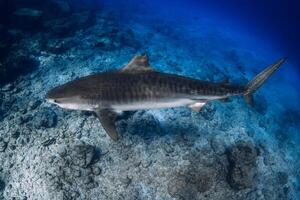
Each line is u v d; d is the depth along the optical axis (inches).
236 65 751.1
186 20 1054.4
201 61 672.4
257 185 449.1
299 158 542.9
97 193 378.9
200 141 437.7
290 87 791.7
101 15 851.4
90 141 411.5
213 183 406.0
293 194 485.4
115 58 580.7
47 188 374.6
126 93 216.5
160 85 218.2
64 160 387.9
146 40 721.0
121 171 392.5
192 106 236.8
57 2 759.7
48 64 553.0
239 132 488.1
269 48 1127.6
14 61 526.6
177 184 389.1
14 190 392.5
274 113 605.0
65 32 668.7
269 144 513.7
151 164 400.5
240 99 550.6
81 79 227.8
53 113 444.1
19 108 466.9
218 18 1375.5
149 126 431.8
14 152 420.8
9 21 658.8
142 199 381.7
